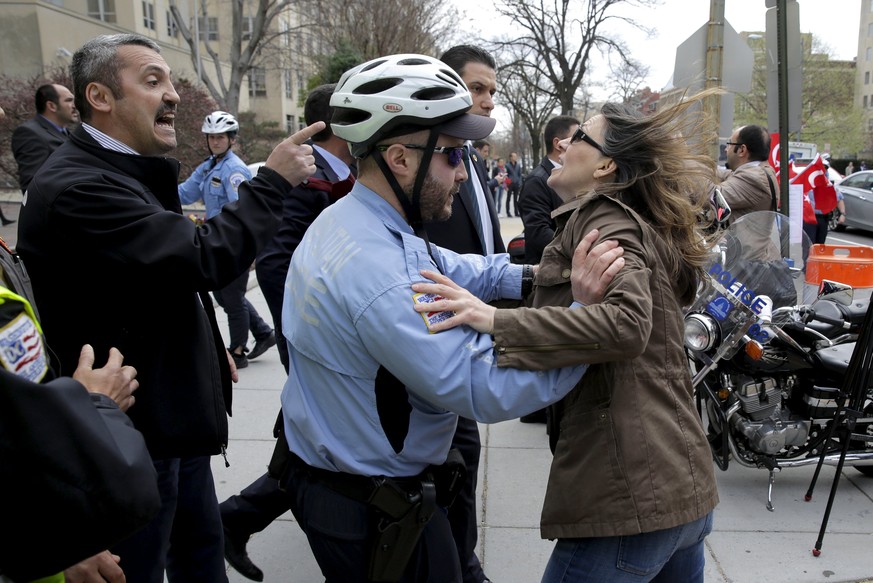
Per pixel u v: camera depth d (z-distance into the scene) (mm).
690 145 1715
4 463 1010
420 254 1495
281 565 2926
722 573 2883
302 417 1562
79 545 1084
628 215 1586
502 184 21906
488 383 1394
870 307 3002
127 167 1915
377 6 18219
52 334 1854
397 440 1499
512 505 3445
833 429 3172
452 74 1585
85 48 1923
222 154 5535
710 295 3094
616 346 1416
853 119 46531
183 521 2275
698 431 1640
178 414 1938
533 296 1808
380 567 1504
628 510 1521
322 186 2842
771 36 5766
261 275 2893
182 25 20141
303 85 33906
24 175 4957
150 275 1789
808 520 3303
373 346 1407
